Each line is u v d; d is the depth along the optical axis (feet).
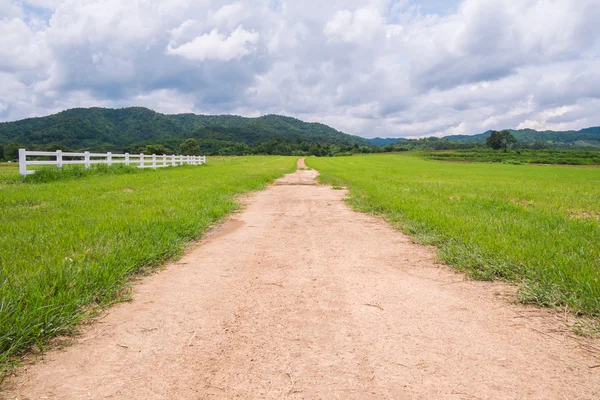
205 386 7.46
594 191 52.54
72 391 7.31
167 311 11.17
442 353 8.72
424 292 12.75
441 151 434.71
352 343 9.18
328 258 17.13
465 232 19.94
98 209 25.77
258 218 28.53
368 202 36.01
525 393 7.22
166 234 19.33
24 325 9.11
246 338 9.46
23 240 16.79
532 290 12.11
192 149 410.72
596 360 8.42
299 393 7.20
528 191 48.24
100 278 12.55
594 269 13.07
